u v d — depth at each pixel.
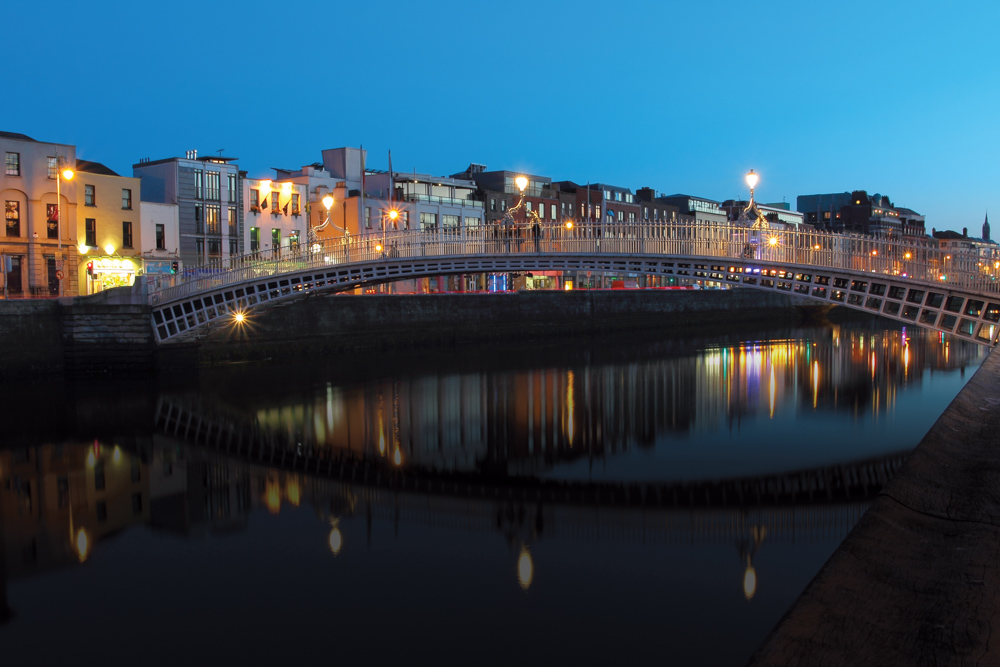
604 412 33.94
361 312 57.69
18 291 49.97
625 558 16.62
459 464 25.41
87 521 19.75
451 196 85.06
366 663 12.12
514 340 68.31
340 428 31.22
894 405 34.62
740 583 15.09
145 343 43.94
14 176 49.72
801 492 21.30
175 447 28.00
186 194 61.62
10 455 26.67
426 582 15.44
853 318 110.81
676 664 11.97
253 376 44.97
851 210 162.50
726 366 50.09
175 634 13.24
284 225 69.00
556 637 12.95
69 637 13.27
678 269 36.81
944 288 30.47
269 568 16.34
